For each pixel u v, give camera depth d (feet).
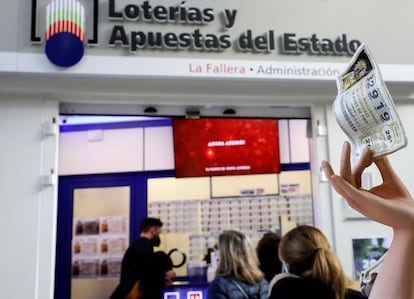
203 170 15.79
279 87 9.82
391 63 9.96
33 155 9.14
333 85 9.89
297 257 5.96
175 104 10.03
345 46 9.78
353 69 2.52
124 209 16.28
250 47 9.46
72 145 16.49
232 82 9.50
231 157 15.76
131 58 9.01
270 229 15.79
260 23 9.62
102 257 16.15
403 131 2.17
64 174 16.39
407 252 2.29
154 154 16.26
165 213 16.07
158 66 9.06
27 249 8.80
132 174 16.31
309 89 9.93
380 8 10.16
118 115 10.14
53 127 9.24
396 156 10.26
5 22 8.79
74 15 8.72
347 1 10.05
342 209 9.95
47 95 9.39
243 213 15.93
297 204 15.84
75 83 9.21
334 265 5.77
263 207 15.92
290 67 9.48
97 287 16.02
